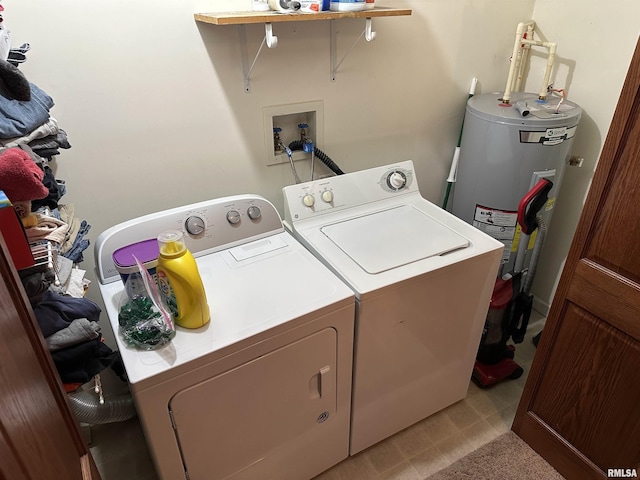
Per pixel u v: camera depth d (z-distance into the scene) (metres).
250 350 1.14
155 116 1.51
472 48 2.02
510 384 1.99
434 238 1.56
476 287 1.55
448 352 1.65
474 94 2.14
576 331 1.41
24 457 0.62
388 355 1.47
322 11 1.43
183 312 1.13
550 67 1.90
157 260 1.14
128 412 1.59
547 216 1.99
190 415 1.13
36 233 0.96
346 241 1.54
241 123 1.67
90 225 1.55
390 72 1.89
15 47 1.24
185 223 1.41
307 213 1.64
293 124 1.84
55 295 1.02
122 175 1.54
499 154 1.86
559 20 1.96
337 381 1.40
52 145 1.16
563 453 1.57
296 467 1.49
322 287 1.30
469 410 1.88
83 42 1.32
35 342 0.80
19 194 0.90
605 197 1.21
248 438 1.29
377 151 2.04
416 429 1.80
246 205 1.51
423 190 2.30
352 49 1.76
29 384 0.72
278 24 1.57
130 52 1.39
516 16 2.05
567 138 1.82
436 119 2.12
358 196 1.75
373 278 1.34
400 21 1.80
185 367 1.06
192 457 1.20
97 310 1.06
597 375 1.38
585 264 1.31
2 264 0.70
